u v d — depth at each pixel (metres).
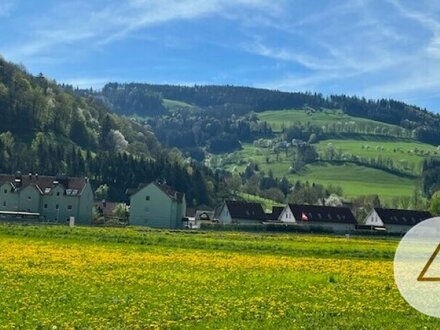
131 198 155.25
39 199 156.50
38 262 45.38
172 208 154.62
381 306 30.34
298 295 33.41
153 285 35.62
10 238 69.88
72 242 68.81
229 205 179.00
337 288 37.09
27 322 23.95
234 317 26.38
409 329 24.95
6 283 34.19
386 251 71.31
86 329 23.30
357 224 187.12
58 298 29.73
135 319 25.30
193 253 60.38
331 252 69.25
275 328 24.48
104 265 45.31
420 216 191.38
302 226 130.62
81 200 157.25
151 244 70.75
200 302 29.92
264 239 89.12
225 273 43.38
